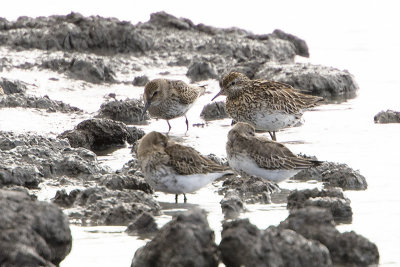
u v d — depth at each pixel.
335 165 15.21
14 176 13.98
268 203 13.38
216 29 31.11
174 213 12.83
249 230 9.71
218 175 13.70
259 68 26.31
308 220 10.74
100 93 23.64
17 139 16.33
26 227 9.73
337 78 24.33
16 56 26.50
